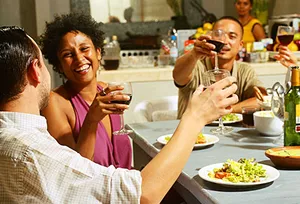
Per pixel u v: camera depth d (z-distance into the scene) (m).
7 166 1.17
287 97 1.84
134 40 4.92
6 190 1.18
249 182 1.47
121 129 2.15
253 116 2.30
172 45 4.41
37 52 1.27
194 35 4.34
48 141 1.21
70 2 4.75
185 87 2.84
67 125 2.09
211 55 2.55
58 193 1.17
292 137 1.84
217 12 5.11
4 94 1.21
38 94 1.27
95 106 1.83
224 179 1.51
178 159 1.30
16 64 1.20
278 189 1.46
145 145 2.14
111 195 1.20
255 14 5.04
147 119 2.96
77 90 2.16
